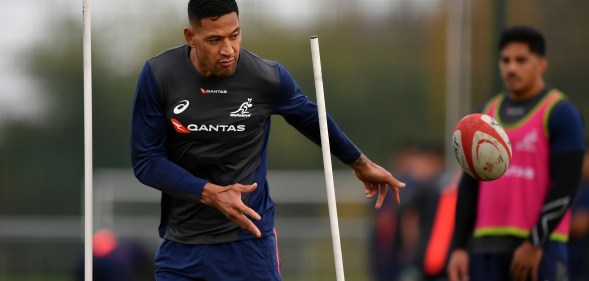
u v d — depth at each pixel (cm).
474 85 6159
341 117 6706
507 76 2741
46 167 6322
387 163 6675
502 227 2742
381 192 2305
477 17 6178
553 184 2647
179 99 2094
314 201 6259
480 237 2775
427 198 4250
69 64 6419
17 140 6322
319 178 6281
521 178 2719
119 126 6506
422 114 6638
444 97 6600
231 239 2153
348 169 6925
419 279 4259
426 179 4384
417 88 6650
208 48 2016
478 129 2377
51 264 6053
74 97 6406
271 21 6769
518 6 6053
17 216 6300
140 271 4012
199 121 2098
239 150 2130
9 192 6297
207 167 2127
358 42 6700
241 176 2138
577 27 6053
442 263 4147
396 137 6675
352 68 6700
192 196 2067
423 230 4250
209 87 2100
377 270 4931
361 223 6178
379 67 6681
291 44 6756
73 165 6359
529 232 2677
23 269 6038
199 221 2155
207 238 2158
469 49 6125
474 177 2420
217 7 1995
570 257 4000
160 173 2092
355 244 6138
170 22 6675
